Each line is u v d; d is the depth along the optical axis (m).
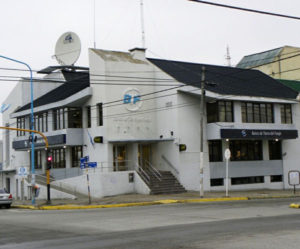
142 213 20.59
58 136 37.19
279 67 52.53
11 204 31.97
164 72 36.25
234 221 16.03
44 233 14.54
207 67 41.62
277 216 17.44
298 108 40.16
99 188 32.19
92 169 35.66
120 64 35.59
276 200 27.98
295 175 32.88
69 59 45.84
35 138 32.34
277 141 39.84
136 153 35.62
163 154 36.06
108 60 35.00
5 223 18.42
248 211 19.92
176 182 34.00
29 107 43.25
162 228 14.70
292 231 13.02
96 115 35.69
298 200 27.70
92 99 36.22
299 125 40.06
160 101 36.62
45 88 47.91
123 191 33.31
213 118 35.28
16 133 47.28
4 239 13.48
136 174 33.88
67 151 39.12
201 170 29.64
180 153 34.53
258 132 36.09
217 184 36.22
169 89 34.09
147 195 32.03
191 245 11.12
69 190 34.84
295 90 41.44
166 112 35.91
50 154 41.88
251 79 41.72
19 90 48.53
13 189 48.62
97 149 35.50
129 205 26.73
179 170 34.34
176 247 10.90
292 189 39.38
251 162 37.84
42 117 40.88
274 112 38.22
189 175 34.81
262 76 43.75
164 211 21.33
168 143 35.56
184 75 36.97
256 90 38.16
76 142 37.09
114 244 11.66
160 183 33.31
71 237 13.33
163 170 35.88
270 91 39.09
